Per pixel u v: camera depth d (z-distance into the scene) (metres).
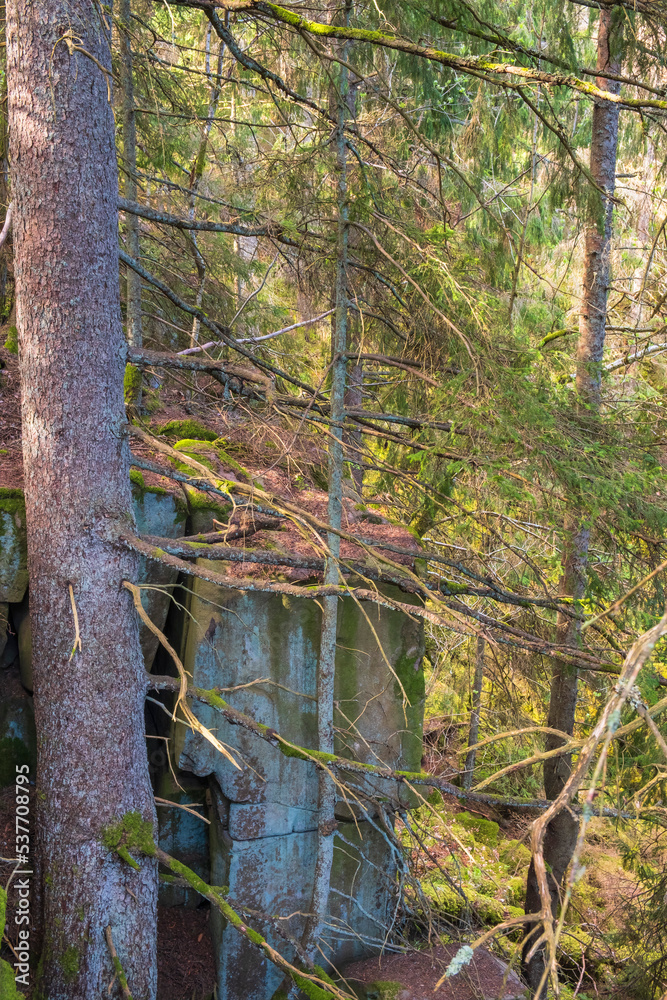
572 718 6.66
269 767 5.45
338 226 4.89
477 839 8.58
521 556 5.95
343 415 5.01
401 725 5.75
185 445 6.20
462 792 4.18
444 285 4.53
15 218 3.78
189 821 5.88
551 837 6.66
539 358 4.75
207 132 7.07
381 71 5.83
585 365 5.98
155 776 5.84
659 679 4.96
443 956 5.57
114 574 3.96
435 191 6.74
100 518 3.90
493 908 7.04
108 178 3.86
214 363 4.31
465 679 10.27
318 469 6.73
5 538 5.00
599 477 4.44
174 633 5.76
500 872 7.89
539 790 8.71
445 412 4.68
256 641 5.41
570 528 5.11
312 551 5.46
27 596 5.17
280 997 5.22
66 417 3.81
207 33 7.36
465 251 5.46
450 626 4.04
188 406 7.36
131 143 6.07
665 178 5.20
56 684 3.93
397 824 7.82
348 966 5.48
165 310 8.19
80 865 3.92
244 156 7.46
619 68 6.25
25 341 3.82
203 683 5.24
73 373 3.79
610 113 6.38
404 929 6.16
